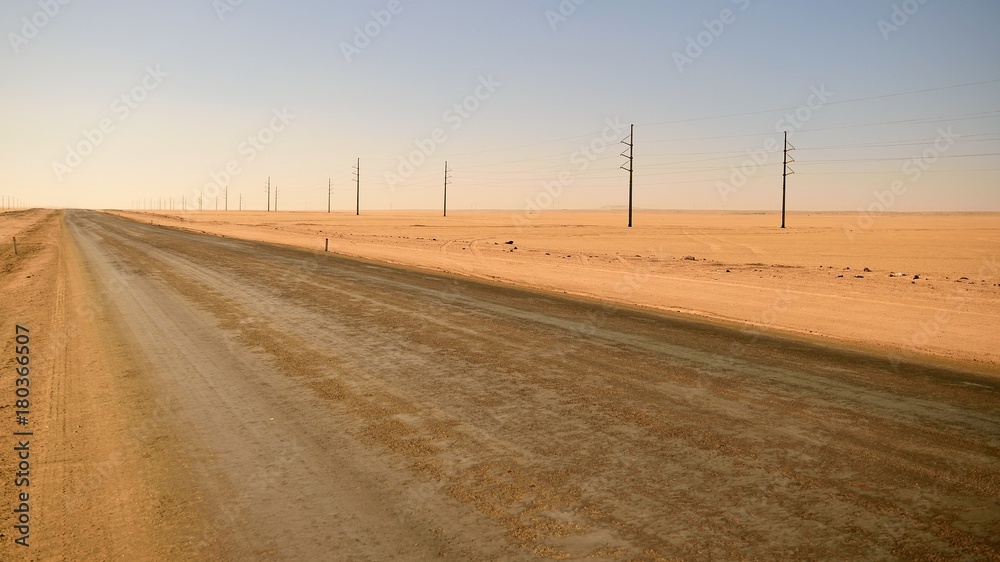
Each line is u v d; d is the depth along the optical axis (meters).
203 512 4.22
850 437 5.59
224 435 5.73
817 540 3.77
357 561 3.57
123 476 4.84
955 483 4.60
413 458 5.14
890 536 3.83
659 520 4.03
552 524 3.98
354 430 5.85
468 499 4.36
